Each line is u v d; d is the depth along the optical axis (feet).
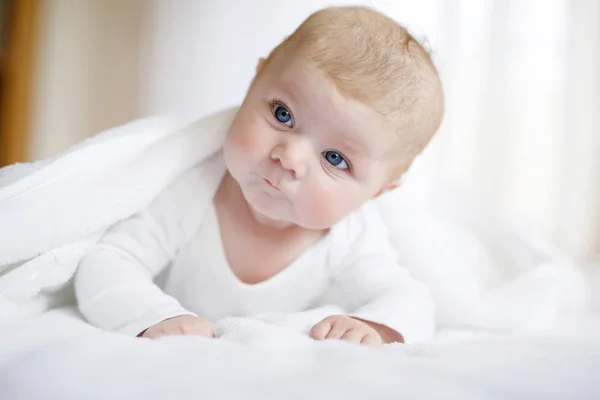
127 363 1.65
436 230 4.39
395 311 2.90
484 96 8.54
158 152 3.06
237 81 10.32
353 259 3.36
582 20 8.11
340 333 2.52
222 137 3.20
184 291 3.26
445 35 8.70
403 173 3.29
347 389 1.51
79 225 2.82
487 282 4.44
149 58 10.71
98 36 10.48
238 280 3.19
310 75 2.78
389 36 3.03
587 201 8.09
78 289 2.79
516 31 8.39
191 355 1.78
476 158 8.57
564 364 1.90
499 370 1.77
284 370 1.68
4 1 8.55
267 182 2.85
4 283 2.64
